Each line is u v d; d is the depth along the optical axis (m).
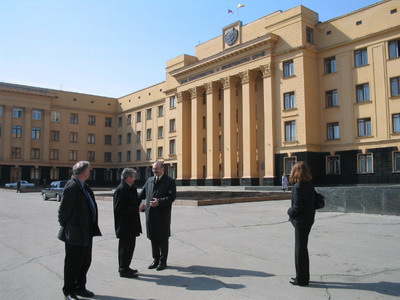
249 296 5.36
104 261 7.74
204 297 5.38
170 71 48.28
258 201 21.97
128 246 6.57
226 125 40.69
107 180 65.62
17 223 14.05
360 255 7.66
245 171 38.12
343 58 33.50
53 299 5.50
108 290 5.83
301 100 34.00
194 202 19.12
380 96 30.92
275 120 36.19
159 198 6.98
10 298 5.55
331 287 5.69
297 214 5.80
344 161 32.97
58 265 7.48
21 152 57.53
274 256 7.78
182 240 9.71
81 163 5.72
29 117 58.28
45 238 10.62
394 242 8.93
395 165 29.80
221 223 12.72
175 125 50.38
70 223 5.45
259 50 37.41
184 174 46.81
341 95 33.53
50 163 59.84
